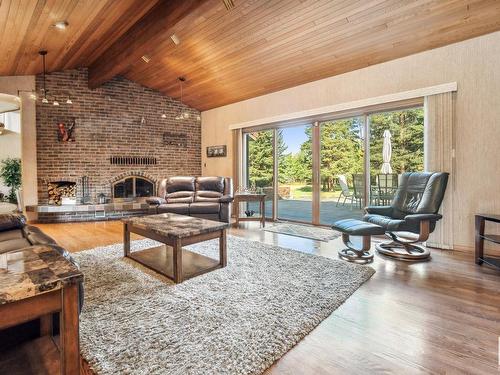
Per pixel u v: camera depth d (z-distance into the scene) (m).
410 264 2.95
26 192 5.29
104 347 1.55
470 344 1.59
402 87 3.82
